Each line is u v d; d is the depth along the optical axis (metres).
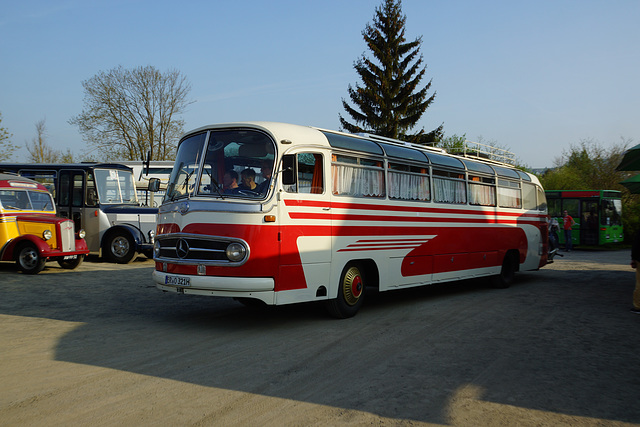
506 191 13.80
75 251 14.30
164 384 5.21
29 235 13.56
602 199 28.48
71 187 17.02
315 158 8.26
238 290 7.24
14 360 5.96
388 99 41.41
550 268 18.38
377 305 10.27
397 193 9.97
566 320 8.88
